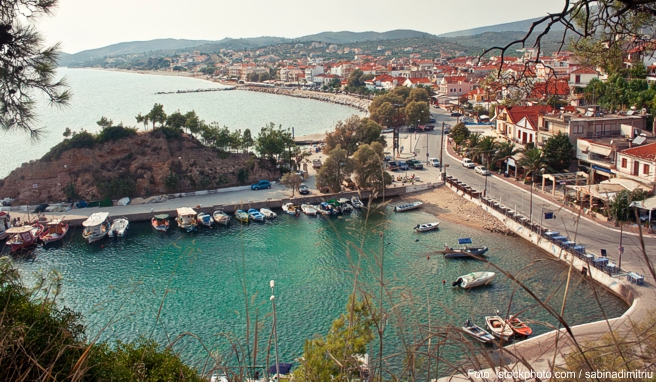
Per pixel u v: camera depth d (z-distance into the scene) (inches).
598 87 4126.5
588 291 1950.1
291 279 2278.5
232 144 4279.0
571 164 3312.0
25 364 521.3
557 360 1103.6
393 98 6565.0
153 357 893.2
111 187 3654.0
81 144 3850.9
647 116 3363.7
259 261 2517.2
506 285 2046.0
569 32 663.8
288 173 3823.8
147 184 3769.7
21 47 723.4
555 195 3120.1
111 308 2017.7
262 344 1720.0
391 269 2237.9
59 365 578.9
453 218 3105.3
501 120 4247.0
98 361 731.4
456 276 2174.0
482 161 4069.9
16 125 748.6
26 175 3727.9
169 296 2133.4
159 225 3139.8
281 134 4320.9
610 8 641.0
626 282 1946.4
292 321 1897.1
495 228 2871.6
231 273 2375.7
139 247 2822.3
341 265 2393.0
